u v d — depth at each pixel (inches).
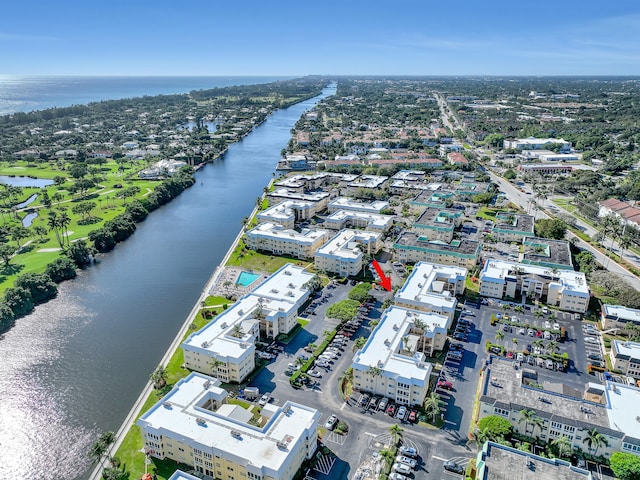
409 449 7244.1
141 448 7431.1
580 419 7293.3
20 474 7244.1
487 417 7588.6
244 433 6929.1
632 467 6550.2
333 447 7386.8
